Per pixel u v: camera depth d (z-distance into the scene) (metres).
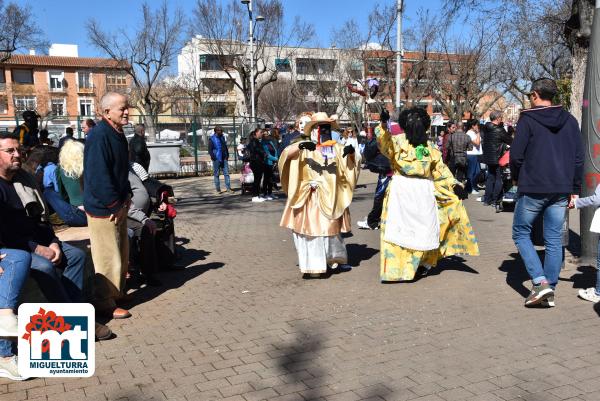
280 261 6.97
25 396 3.40
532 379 3.51
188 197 14.89
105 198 4.63
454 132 13.68
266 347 4.12
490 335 4.25
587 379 3.49
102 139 4.57
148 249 5.77
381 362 3.81
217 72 59.97
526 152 4.79
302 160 5.93
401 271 5.68
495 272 6.12
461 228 5.93
